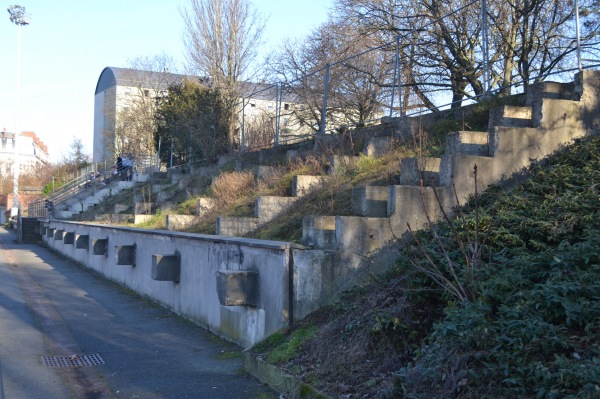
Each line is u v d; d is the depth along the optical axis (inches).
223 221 461.4
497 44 697.6
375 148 455.2
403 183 355.3
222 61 1075.9
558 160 327.9
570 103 346.3
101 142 2169.0
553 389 166.9
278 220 433.7
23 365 317.4
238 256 344.2
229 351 331.0
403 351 236.4
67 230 961.5
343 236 306.5
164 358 327.6
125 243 605.0
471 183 328.5
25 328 406.6
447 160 327.9
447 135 354.0
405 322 240.4
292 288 294.8
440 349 203.2
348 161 461.1
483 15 423.2
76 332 396.5
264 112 877.2
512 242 256.5
